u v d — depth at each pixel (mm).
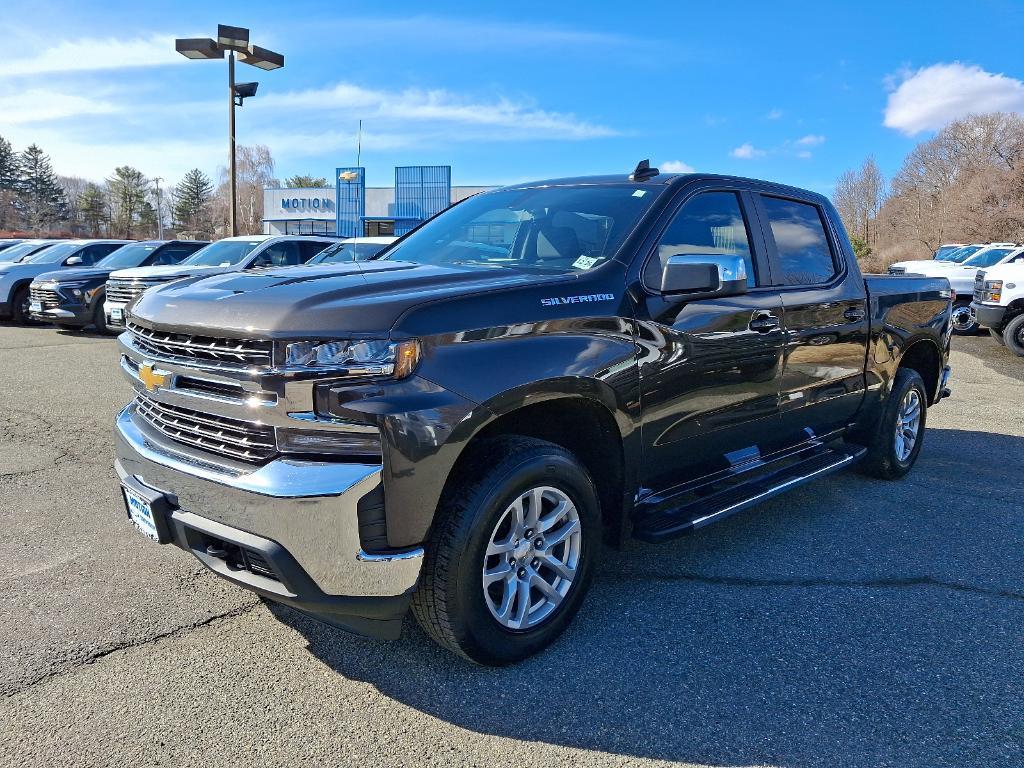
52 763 2252
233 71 16453
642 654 2924
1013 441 6602
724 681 2750
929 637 3107
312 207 54719
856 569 3783
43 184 113312
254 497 2357
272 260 12250
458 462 2668
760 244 3936
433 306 2520
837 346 4336
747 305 3625
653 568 3750
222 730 2424
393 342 2371
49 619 3104
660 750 2369
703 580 3617
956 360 12086
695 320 3322
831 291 4297
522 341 2686
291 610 3221
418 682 2713
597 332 2934
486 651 2691
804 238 4320
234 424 2514
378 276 2883
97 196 113688
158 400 2762
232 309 2496
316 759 2297
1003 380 10148
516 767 2279
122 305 11344
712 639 3051
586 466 3219
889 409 5031
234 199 16969
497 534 2760
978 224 54375
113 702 2559
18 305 14742
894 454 5176
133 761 2270
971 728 2498
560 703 2600
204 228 117438
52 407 7113
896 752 2373
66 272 13188
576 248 3316
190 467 2568
